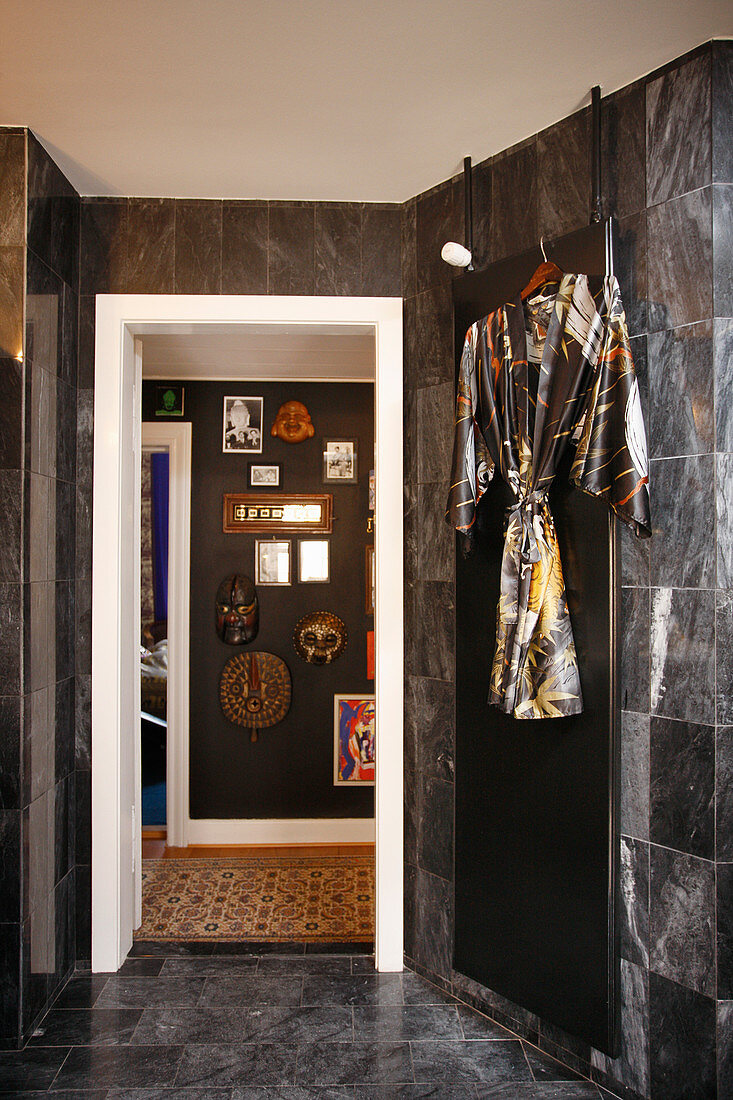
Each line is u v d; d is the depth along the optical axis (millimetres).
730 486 1901
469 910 2467
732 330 1905
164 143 2410
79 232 2771
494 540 2377
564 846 2172
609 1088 2123
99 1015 2453
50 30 1861
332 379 4367
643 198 2066
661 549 2010
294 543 4387
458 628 2506
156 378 4316
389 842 2770
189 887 3584
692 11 1802
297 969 2775
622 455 1910
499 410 2256
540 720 2244
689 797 1944
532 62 2006
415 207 2766
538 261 2258
